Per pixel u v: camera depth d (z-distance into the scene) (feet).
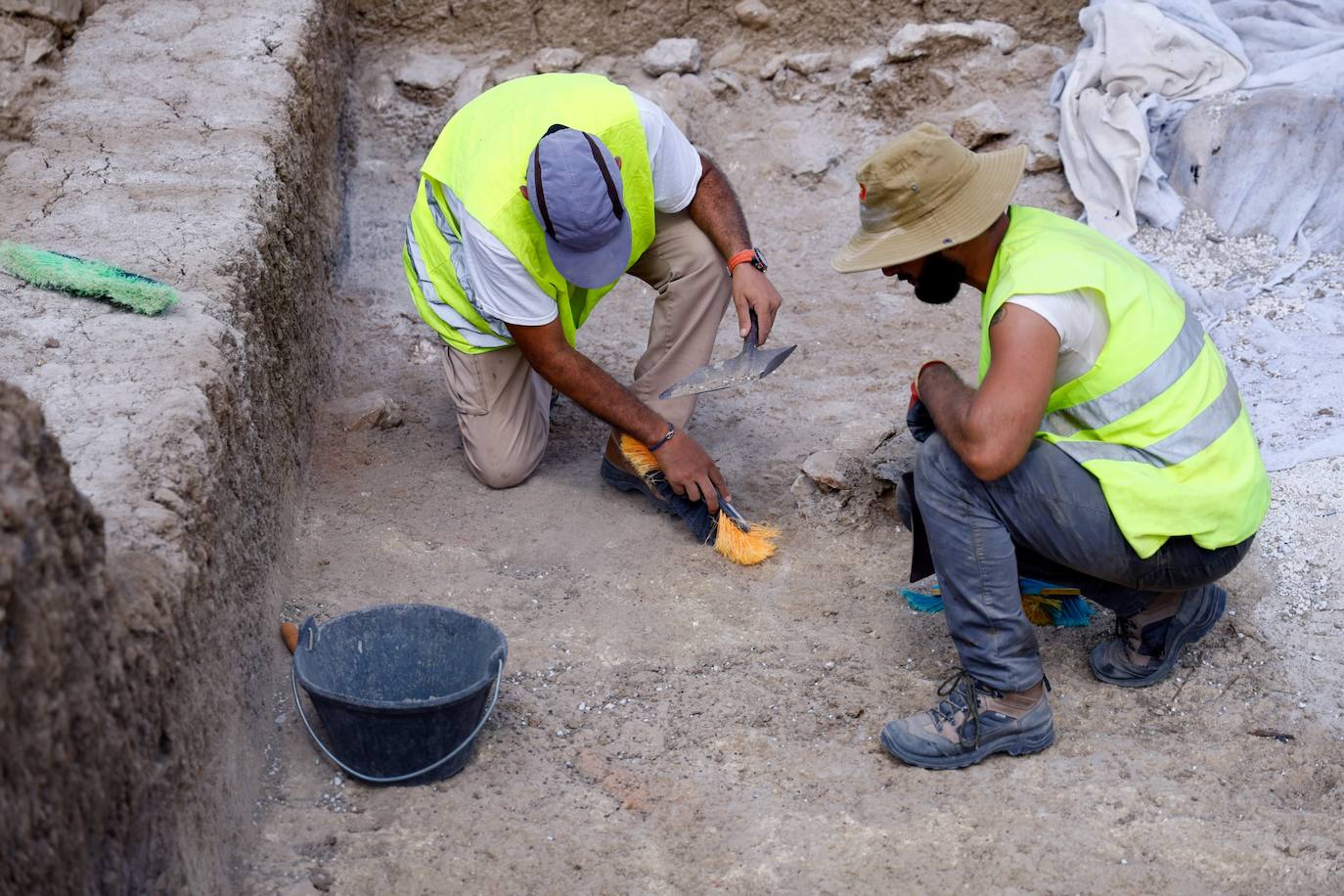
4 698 5.26
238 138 13.28
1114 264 8.71
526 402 12.82
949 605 9.36
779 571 11.94
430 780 9.25
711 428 14.14
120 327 9.80
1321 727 9.69
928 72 19.02
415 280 12.62
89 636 6.18
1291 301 15.49
